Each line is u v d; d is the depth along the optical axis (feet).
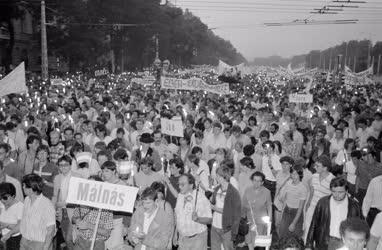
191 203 22.31
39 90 86.89
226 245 24.47
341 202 21.16
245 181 28.60
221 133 37.60
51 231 21.35
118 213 22.75
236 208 23.62
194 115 56.70
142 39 249.55
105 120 44.32
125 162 26.30
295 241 13.32
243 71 181.68
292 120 48.83
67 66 229.66
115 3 220.64
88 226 21.22
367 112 55.72
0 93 45.75
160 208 21.16
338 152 36.40
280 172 28.19
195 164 27.27
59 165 26.03
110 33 225.56
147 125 43.27
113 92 84.48
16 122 40.81
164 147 34.94
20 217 22.44
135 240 21.72
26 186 21.11
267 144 32.68
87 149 34.83
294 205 26.07
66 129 36.76
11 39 164.55
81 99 67.87
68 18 181.68
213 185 27.27
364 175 30.60
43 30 106.83
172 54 350.43
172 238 22.58
